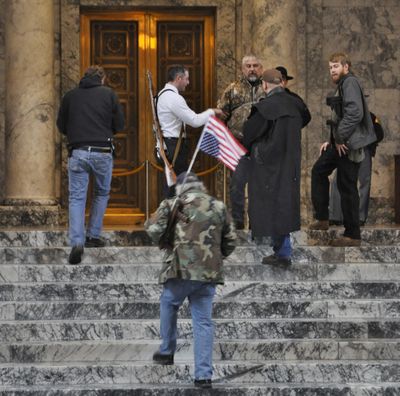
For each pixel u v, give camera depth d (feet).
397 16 69.92
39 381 40.24
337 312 45.21
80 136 50.31
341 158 51.26
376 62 69.72
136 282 47.55
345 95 50.42
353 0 69.72
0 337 43.16
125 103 69.51
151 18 69.41
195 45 69.82
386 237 56.90
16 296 46.50
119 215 68.90
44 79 61.26
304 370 40.70
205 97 69.72
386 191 69.36
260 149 47.67
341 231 53.72
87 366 40.37
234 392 39.01
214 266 38.29
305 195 68.13
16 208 60.70
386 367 40.88
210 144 42.45
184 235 38.32
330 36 69.46
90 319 44.88
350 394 39.37
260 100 49.93
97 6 68.54
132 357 42.11
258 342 42.16
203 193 38.96
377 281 47.60
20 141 61.05
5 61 61.98
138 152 69.36
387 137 69.51
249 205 47.93
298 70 69.05
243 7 68.59
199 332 38.65
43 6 61.26
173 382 40.24
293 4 62.08
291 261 50.14
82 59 69.00
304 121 49.29
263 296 46.62
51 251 50.60
